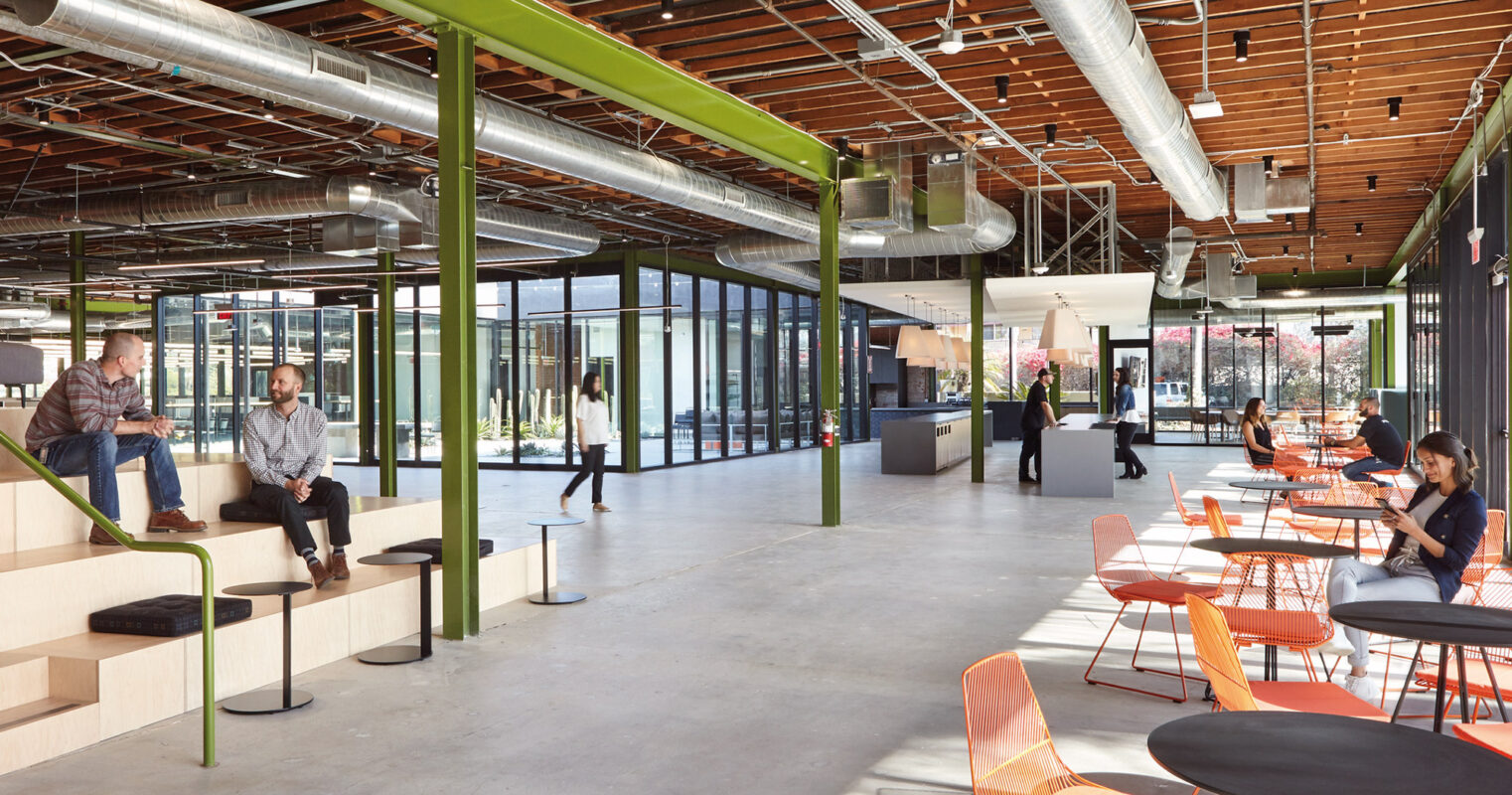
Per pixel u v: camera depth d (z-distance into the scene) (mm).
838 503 10617
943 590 7203
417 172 11258
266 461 6223
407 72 7117
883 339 30406
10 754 3969
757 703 4754
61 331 23281
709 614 6574
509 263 15688
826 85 8281
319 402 19734
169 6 5371
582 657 5602
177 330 20531
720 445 19531
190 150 9859
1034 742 3004
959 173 10414
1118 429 15562
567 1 6734
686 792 3707
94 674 4340
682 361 18469
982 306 14992
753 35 7445
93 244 16438
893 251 12812
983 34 7242
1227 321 23828
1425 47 7480
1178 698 4699
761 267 14859
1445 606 3623
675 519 11141
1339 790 2049
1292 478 11336
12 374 8180
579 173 8742
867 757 4043
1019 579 7562
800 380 22656
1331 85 8516
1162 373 24234
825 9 6812
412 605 6242
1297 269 22250
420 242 11172
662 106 7973
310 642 5453
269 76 6027
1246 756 2230
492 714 4648
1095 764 3895
